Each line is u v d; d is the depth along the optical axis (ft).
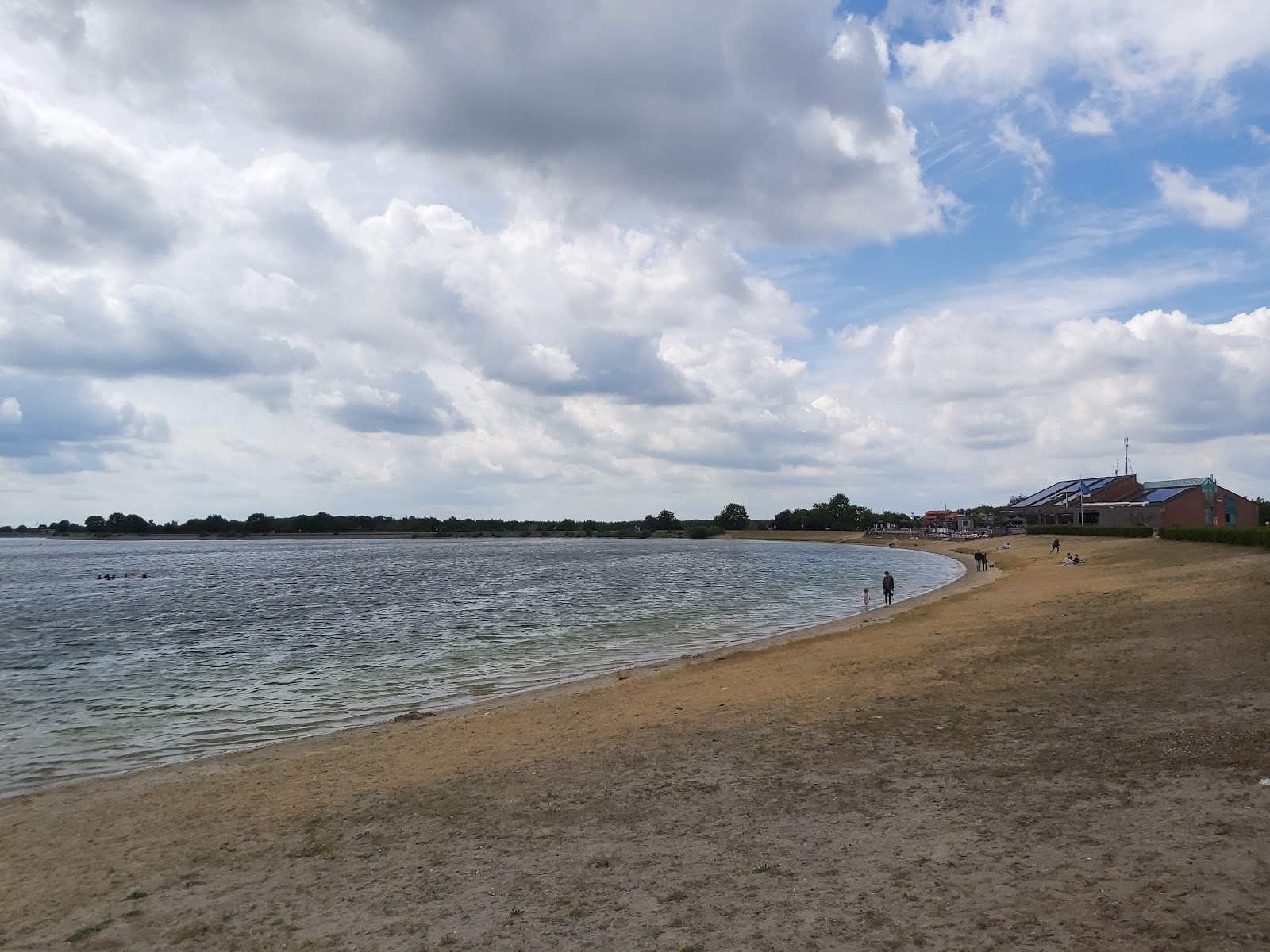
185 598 208.95
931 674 63.00
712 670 79.00
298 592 223.92
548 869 29.07
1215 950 19.49
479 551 565.94
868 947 21.38
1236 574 115.96
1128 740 39.24
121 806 43.98
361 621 149.18
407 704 74.43
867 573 277.64
